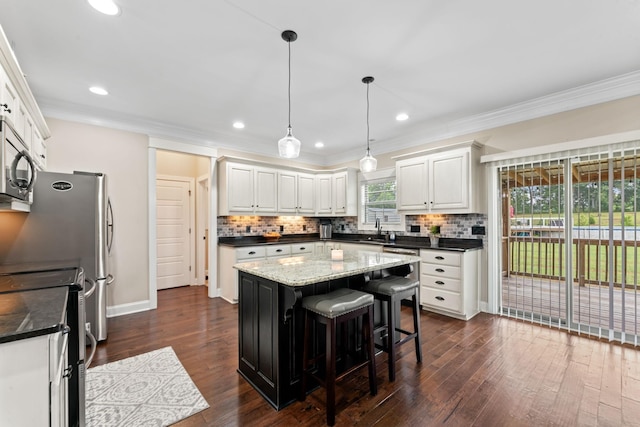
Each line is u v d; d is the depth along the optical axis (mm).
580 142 2852
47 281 1666
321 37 2057
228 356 2520
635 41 2098
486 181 3615
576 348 2596
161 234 5078
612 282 2744
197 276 5418
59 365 1069
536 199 3227
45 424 945
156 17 1832
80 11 1767
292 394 1911
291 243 4773
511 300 3434
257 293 2064
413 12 1807
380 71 2533
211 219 4445
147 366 2334
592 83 2754
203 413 1781
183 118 3672
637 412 1747
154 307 3818
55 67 2424
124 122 3598
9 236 2361
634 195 2621
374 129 4168
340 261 2434
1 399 892
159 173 5086
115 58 2303
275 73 2559
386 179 4949
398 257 2707
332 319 1725
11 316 1062
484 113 3520
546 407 1803
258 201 4660
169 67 2445
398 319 2732
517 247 3385
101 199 2732
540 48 2191
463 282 3342
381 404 1854
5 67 1747
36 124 2549
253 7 1756
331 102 3195
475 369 2258
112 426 1654
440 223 4148
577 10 1788
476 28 1962
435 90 2906
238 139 4648
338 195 5352
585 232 2902
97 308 2725
